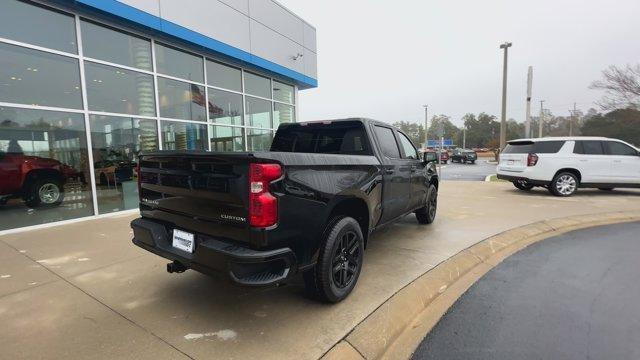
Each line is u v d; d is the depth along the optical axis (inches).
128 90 306.7
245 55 403.9
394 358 101.7
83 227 244.4
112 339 104.0
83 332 107.8
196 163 110.5
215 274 101.9
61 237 216.5
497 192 452.8
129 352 97.7
